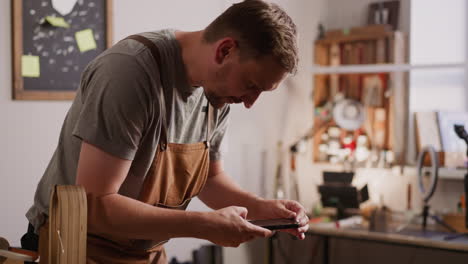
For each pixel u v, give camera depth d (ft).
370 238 10.58
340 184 11.99
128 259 5.12
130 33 9.39
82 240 3.98
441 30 13.10
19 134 8.08
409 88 13.41
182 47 4.78
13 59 7.91
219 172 5.98
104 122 4.29
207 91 4.68
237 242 4.54
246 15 4.30
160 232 4.37
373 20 13.39
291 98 13.30
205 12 10.76
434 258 12.83
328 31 13.51
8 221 8.00
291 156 13.33
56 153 5.07
